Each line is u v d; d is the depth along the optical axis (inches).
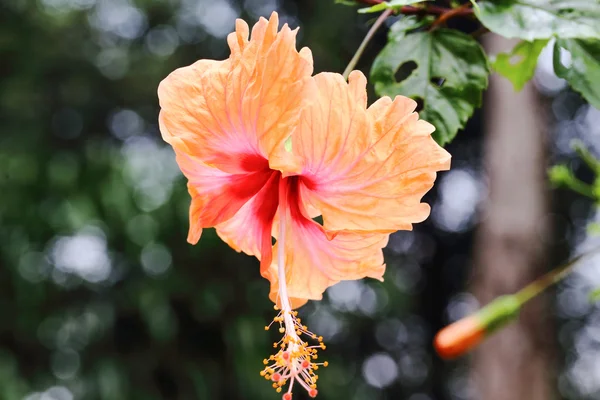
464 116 72.2
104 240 289.9
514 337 256.7
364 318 346.6
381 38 316.2
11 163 294.7
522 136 277.1
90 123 360.8
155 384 291.4
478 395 263.0
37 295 285.4
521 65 81.8
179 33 368.2
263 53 61.2
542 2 69.7
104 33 364.8
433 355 412.5
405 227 66.2
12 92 334.0
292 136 63.4
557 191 388.8
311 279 73.5
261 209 72.7
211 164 66.7
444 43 73.7
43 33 340.5
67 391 294.0
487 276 270.2
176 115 65.1
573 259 106.7
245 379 275.6
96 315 282.5
